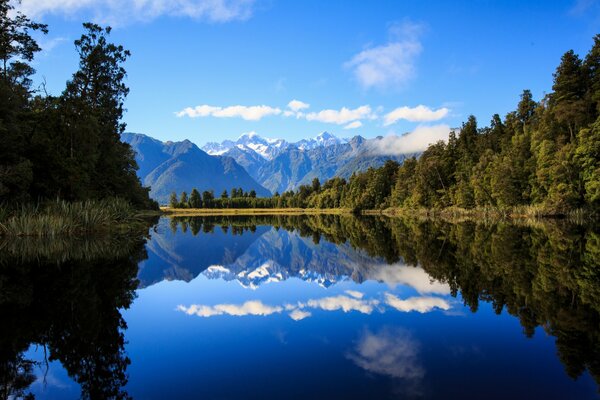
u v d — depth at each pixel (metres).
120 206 45.56
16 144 35.41
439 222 63.25
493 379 7.44
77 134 43.00
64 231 32.41
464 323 11.06
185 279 19.77
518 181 67.25
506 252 25.02
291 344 9.64
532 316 11.56
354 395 6.86
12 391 7.29
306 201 186.50
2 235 29.78
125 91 54.00
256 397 6.83
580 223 49.34
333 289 16.61
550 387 7.08
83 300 14.21
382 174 126.12
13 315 12.20
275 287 17.72
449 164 95.62
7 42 35.53
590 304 12.76
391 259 25.05
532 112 83.25
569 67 62.12
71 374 8.05
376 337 10.04
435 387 7.14
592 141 53.72
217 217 114.25
